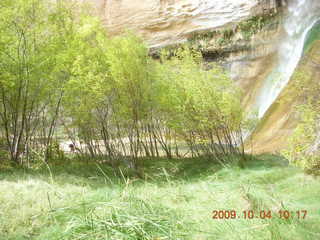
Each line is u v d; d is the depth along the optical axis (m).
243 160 12.29
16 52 12.01
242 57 28.62
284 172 8.46
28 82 12.25
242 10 29.36
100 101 12.72
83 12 14.88
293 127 17.78
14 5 12.13
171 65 14.15
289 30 26.38
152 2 33.06
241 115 13.11
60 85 13.19
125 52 11.78
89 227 3.84
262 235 3.98
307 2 25.38
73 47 12.65
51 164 12.20
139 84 12.20
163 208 4.48
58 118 14.97
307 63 19.09
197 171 11.43
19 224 4.78
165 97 13.45
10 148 12.03
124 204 4.26
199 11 31.30
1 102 13.18
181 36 31.64
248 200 4.98
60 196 5.91
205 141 13.24
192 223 4.14
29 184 7.01
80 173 10.73
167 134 15.58
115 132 13.79
